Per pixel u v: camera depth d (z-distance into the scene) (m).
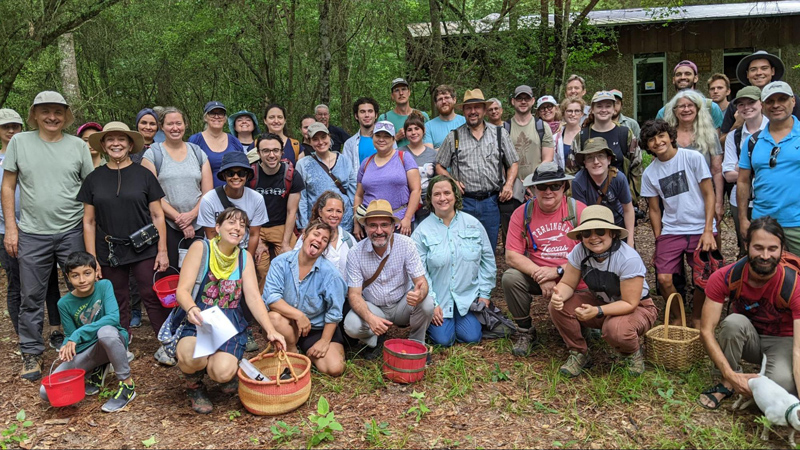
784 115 4.15
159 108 6.44
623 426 3.59
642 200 9.37
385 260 4.48
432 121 6.61
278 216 5.31
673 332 4.43
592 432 3.51
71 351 3.89
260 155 5.15
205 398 3.93
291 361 4.14
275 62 11.96
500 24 10.27
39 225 4.55
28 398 4.18
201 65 12.96
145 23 13.63
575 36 11.59
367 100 6.32
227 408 3.93
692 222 4.75
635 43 14.05
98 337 3.95
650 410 3.75
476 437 3.51
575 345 4.24
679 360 4.13
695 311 4.82
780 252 3.48
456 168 5.74
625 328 4.00
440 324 4.70
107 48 13.72
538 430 3.57
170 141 5.03
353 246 4.63
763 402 3.33
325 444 3.46
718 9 13.75
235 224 3.85
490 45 10.05
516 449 3.36
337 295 4.25
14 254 4.55
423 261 4.81
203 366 3.81
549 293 4.46
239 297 3.98
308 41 11.77
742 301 3.75
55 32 9.12
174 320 4.01
